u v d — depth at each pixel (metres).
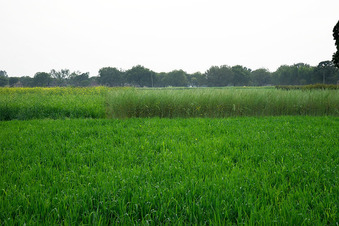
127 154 4.39
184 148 4.79
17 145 5.11
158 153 4.48
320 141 5.28
